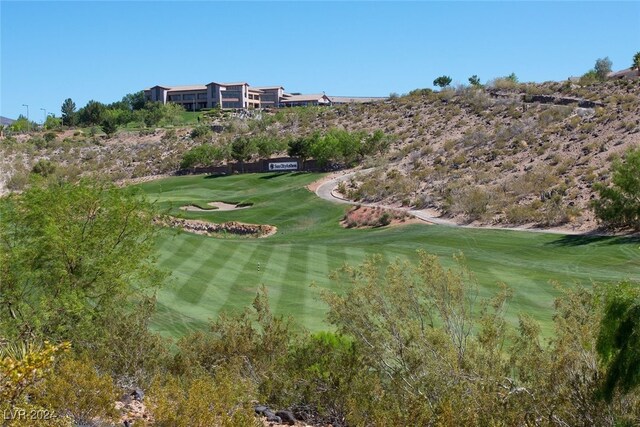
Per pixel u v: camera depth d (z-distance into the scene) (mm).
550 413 9242
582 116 66062
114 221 18219
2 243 17266
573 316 10445
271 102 184000
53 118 142875
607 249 36188
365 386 11445
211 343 15953
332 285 29031
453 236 44125
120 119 136625
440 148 72125
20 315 15906
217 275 30938
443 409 9023
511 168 59312
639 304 8672
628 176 39656
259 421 9672
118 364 14406
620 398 9109
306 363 12992
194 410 8734
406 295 11875
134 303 18922
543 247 38500
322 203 63438
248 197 68875
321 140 78188
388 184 63688
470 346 10664
